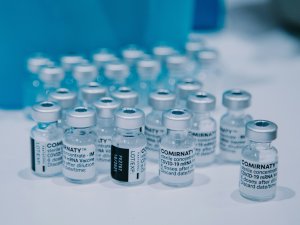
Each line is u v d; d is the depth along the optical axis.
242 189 0.71
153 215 0.65
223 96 0.83
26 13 1.01
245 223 0.64
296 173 0.79
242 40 1.62
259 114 1.06
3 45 1.01
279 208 0.68
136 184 0.74
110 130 0.78
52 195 0.70
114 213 0.66
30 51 1.04
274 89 1.22
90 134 0.74
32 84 1.00
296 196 0.72
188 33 1.23
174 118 0.72
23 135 0.92
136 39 1.16
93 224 0.63
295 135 0.95
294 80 1.29
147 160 0.84
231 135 0.82
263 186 0.69
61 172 0.77
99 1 1.09
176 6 1.18
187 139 0.74
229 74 1.31
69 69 1.01
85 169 0.73
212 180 0.76
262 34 1.68
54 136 0.76
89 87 0.89
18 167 0.79
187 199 0.70
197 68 1.18
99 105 0.78
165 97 0.82
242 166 0.70
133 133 0.73
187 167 0.73
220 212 0.67
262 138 0.69
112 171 0.74
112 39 1.13
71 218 0.64
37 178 0.76
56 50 1.07
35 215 0.65
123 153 0.72
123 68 1.00
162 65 1.12
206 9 1.68
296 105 1.12
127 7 1.13
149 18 1.16
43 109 0.74
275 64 1.41
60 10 1.05
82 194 0.71
